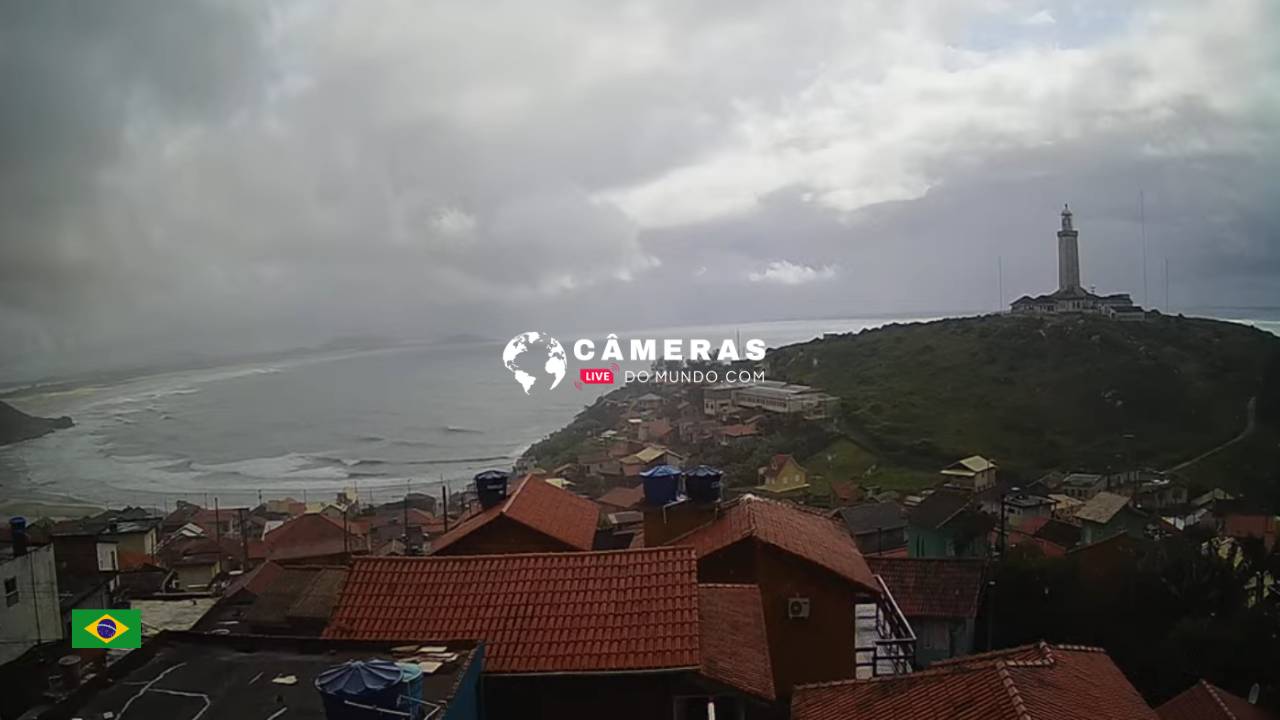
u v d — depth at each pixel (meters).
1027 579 31.20
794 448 77.62
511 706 13.37
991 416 78.88
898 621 20.66
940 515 44.94
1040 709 11.30
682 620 13.91
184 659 13.02
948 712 11.98
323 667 12.68
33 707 16.03
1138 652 29.03
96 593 25.44
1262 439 61.78
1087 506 47.88
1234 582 30.73
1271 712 22.70
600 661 13.27
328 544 45.88
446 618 14.40
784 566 18.59
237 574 41.38
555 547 20.73
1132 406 75.00
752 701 13.43
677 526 21.30
